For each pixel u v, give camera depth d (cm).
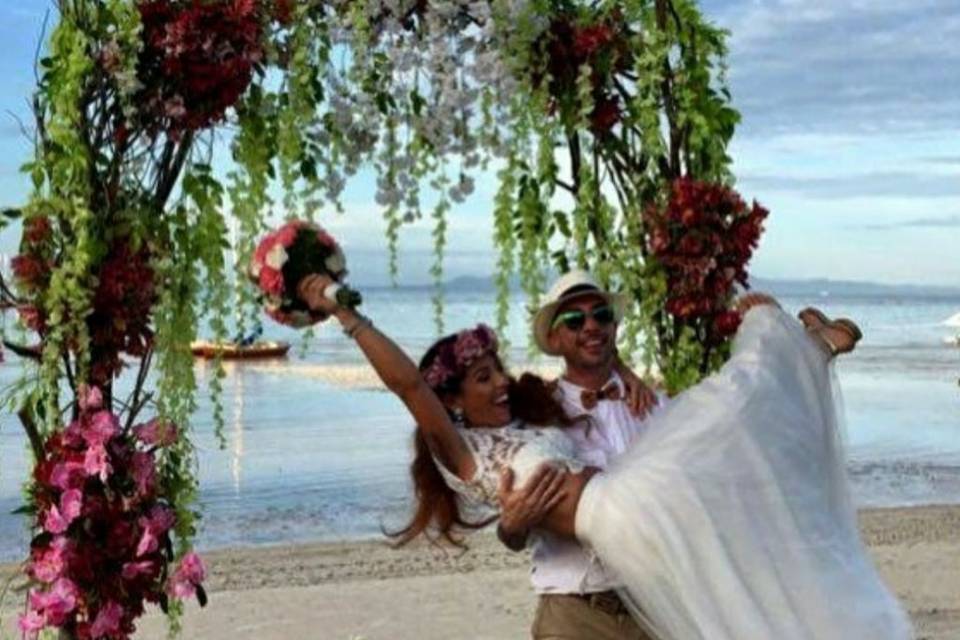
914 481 1844
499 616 912
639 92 430
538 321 379
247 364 3859
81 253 355
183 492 389
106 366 371
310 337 401
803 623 321
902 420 2681
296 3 385
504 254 438
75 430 362
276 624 888
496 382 356
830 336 372
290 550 1252
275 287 337
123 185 371
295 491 1652
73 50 355
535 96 428
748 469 332
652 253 431
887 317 10531
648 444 339
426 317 6475
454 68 397
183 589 378
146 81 368
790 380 354
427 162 404
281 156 390
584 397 374
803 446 344
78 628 367
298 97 388
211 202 386
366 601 965
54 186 360
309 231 339
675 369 434
